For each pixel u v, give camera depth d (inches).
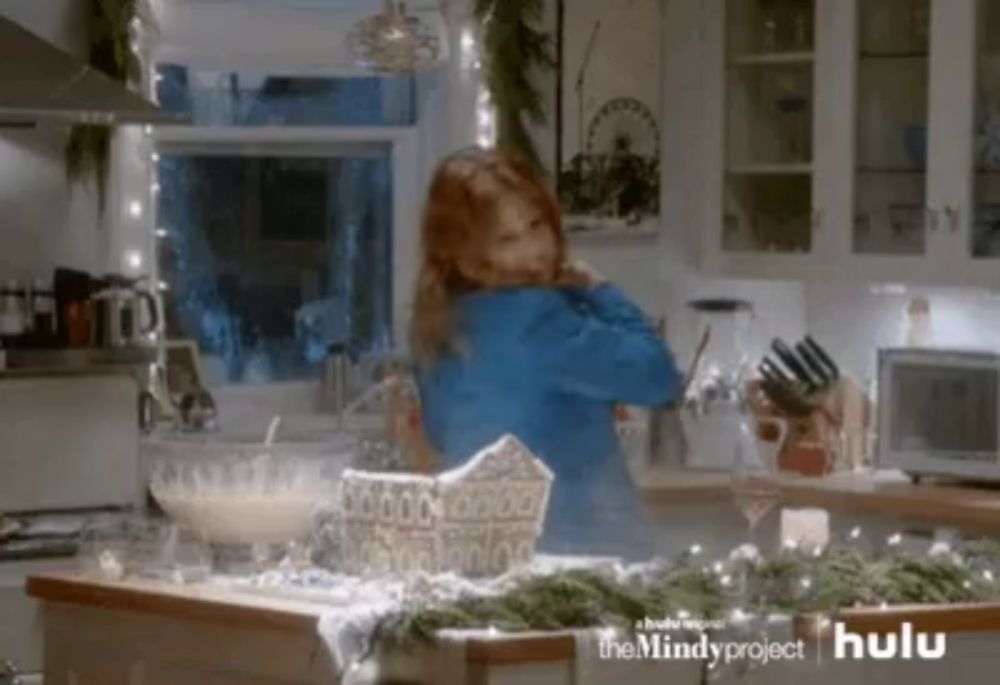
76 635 192.9
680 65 359.6
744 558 187.8
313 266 358.9
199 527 192.9
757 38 351.9
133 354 318.3
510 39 342.0
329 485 192.9
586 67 352.2
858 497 313.4
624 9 354.9
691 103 359.9
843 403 340.2
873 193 339.3
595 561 191.5
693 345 361.7
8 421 311.4
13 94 289.4
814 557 190.1
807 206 347.6
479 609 169.6
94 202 332.8
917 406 322.3
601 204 354.6
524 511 186.1
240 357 354.9
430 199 213.3
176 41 344.5
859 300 361.4
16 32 308.7
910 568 189.0
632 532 208.7
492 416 208.5
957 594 186.7
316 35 351.6
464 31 351.6
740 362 359.6
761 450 335.3
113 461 318.7
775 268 350.0
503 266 209.6
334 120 358.3
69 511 315.3
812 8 345.7
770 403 336.5
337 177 359.6
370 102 359.6
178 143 349.4
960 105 325.4
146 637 186.5
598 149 354.6
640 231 358.0
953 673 182.2
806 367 339.3
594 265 354.9
